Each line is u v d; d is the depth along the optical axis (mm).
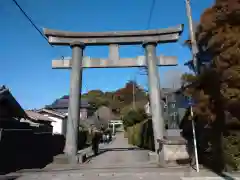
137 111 37969
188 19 10766
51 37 14266
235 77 7305
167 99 24906
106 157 17000
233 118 8305
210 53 9109
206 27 8688
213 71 8789
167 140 11078
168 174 8625
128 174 8938
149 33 14594
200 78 9406
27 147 11867
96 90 85688
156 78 14164
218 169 8789
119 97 78062
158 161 12445
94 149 19266
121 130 76438
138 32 14625
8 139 9906
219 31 8125
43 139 14367
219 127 8836
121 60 14578
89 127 36344
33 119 22891
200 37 9484
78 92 13977
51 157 15797
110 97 81125
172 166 10500
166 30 14477
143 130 25578
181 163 10781
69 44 14547
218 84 8578
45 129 19062
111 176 8641
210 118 8945
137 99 60750
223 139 8570
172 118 23469
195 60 10156
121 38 14688
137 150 22812
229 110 8227
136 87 63469
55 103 46438
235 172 8172
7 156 9766
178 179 7691
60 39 14375
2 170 9320
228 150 8391
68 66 14422
